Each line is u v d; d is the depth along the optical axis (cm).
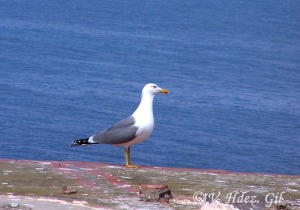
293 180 1677
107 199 1392
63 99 5753
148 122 1844
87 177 1581
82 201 1366
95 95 6066
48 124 4769
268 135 4866
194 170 1756
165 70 7994
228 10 16875
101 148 4009
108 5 16138
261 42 11588
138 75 7500
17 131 4459
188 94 6362
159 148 4212
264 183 1620
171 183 1563
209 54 9756
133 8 15975
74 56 8631
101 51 9344
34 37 10138
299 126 5275
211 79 7469
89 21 13125
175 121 5128
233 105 5962
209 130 4900
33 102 5534
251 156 4225
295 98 6556
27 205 1321
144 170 1703
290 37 12650
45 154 3912
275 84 7369
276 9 17700
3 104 5359
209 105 5894
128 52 9431
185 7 16912
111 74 7400
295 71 8581
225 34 12438
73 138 4425
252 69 8506
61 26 11894
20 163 1702
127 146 1864
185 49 10206
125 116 5344
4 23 11531
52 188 1467
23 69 7244
